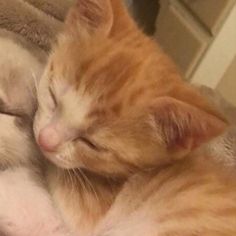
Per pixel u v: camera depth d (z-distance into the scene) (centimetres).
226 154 22
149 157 17
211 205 18
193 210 18
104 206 18
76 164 17
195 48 26
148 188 18
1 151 19
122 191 18
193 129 15
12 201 19
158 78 17
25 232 19
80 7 17
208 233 18
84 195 18
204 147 19
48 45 23
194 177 18
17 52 21
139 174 18
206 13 25
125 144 16
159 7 29
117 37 17
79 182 18
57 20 24
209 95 24
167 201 18
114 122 16
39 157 19
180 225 18
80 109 16
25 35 23
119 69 16
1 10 23
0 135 19
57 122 17
